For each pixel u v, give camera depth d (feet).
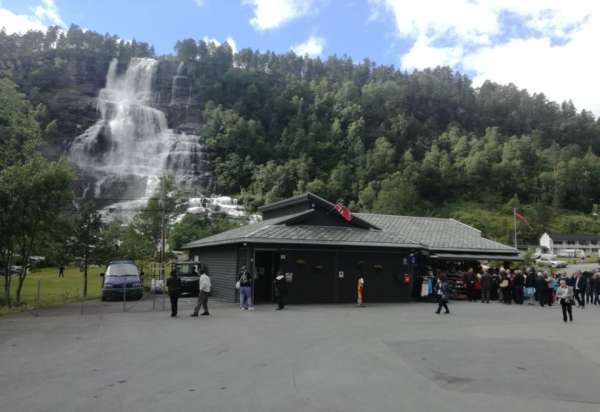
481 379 28.53
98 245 99.96
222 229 194.70
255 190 429.79
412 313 64.85
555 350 37.76
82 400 23.56
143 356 34.30
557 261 274.57
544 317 61.82
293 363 32.30
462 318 59.16
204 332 45.70
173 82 540.11
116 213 304.50
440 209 420.77
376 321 55.16
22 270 73.41
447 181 461.37
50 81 492.54
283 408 22.50
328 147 504.84
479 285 93.30
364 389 26.03
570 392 25.95
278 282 69.46
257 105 583.99
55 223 76.84
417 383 27.43
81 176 364.99
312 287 80.59
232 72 626.23
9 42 572.10
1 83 101.24
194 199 337.52
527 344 40.22
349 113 577.43
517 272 85.20
